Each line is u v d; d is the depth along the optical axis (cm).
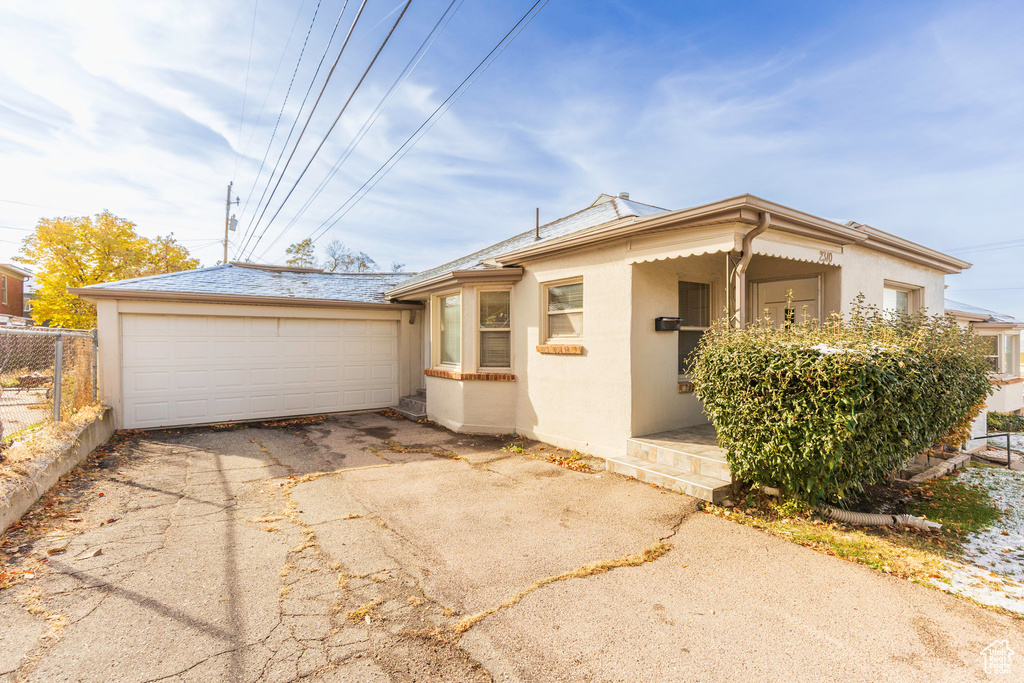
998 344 1468
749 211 503
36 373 659
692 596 309
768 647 254
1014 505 555
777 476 451
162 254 2533
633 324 641
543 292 799
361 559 364
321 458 691
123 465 643
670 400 692
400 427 941
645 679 230
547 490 536
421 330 1212
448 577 336
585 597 309
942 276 987
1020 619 280
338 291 1191
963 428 657
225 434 869
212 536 406
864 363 387
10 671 230
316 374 1086
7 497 409
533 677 231
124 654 246
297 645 256
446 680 229
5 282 2938
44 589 313
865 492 564
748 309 809
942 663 239
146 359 912
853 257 718
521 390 844
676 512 462
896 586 321
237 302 980
